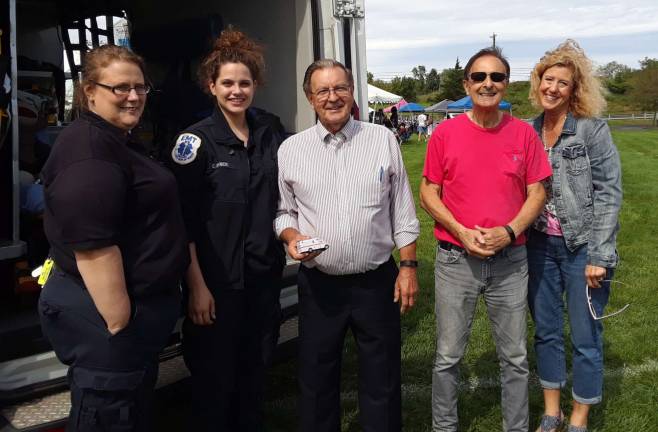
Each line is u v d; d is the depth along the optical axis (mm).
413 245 2650
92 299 2051
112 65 2037
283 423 3387
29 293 2566
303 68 3734
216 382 2637
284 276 3215
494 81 2562
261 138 2654
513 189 2646
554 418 3057
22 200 2807
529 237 2936
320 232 2525
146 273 2111
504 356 2832
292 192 2639
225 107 2521
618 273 5719
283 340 3182
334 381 2736
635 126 43000
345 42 3635
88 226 1921
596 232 2760
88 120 2035
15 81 2445
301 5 3699
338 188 2520
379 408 2697
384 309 2633
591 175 2771
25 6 4961
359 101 3676
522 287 2758
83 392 2080
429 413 3424
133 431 2184
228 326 2598
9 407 2334
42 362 2410
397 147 2646
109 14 5266
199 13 4410
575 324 2898
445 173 2730
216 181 2504
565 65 2723
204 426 2666
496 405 3473
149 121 4598
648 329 4402
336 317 2637
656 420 3268
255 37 3971
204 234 2523
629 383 3639
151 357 2197
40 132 3549
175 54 4508
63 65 5426
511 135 2645
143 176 2076
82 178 1918
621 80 63281
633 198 9617
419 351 4195
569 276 2873
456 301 2799
